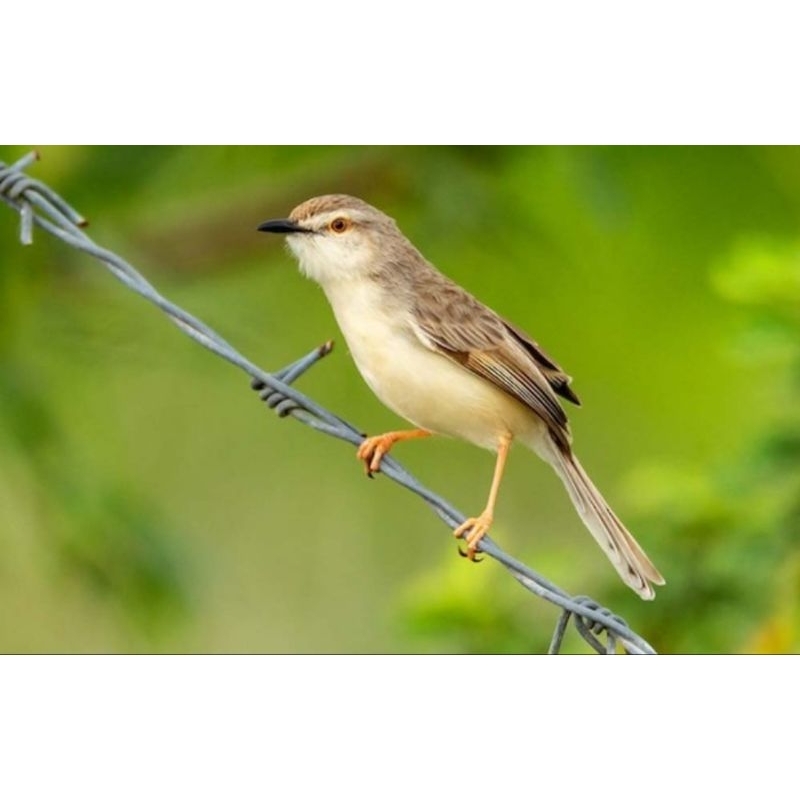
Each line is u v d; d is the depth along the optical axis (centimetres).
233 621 1441
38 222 889
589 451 1519
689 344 1526
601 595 1124
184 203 1520
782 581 1094
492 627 1115
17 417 1364
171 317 860
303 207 1034
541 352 1046
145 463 1463
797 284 1124
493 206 1505
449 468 1509
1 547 1380
